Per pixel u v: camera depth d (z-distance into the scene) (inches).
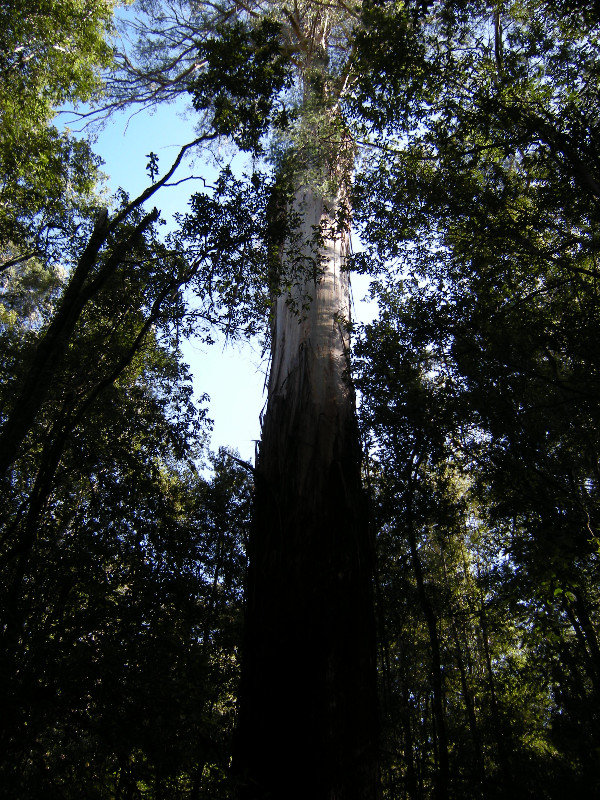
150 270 272.1
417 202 279.9
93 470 277.6
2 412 308.2
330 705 231.1
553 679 354.3
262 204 256.5
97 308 303.6
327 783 215.8
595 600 361.4
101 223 249.8
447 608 375.9
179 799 178.9
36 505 229.9
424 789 287.9
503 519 341.7
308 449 306.0
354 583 265.9
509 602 363.9
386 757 297.1
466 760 324.8
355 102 269.6
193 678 193.8
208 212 246.2
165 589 240.2
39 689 154.5
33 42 441.7
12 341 339.3
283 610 255.0
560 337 254.1
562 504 304.3
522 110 252.2
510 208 278.8
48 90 467.5
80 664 171.2
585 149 234.1
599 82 267.7
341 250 415.5
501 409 282.7
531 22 279.3
